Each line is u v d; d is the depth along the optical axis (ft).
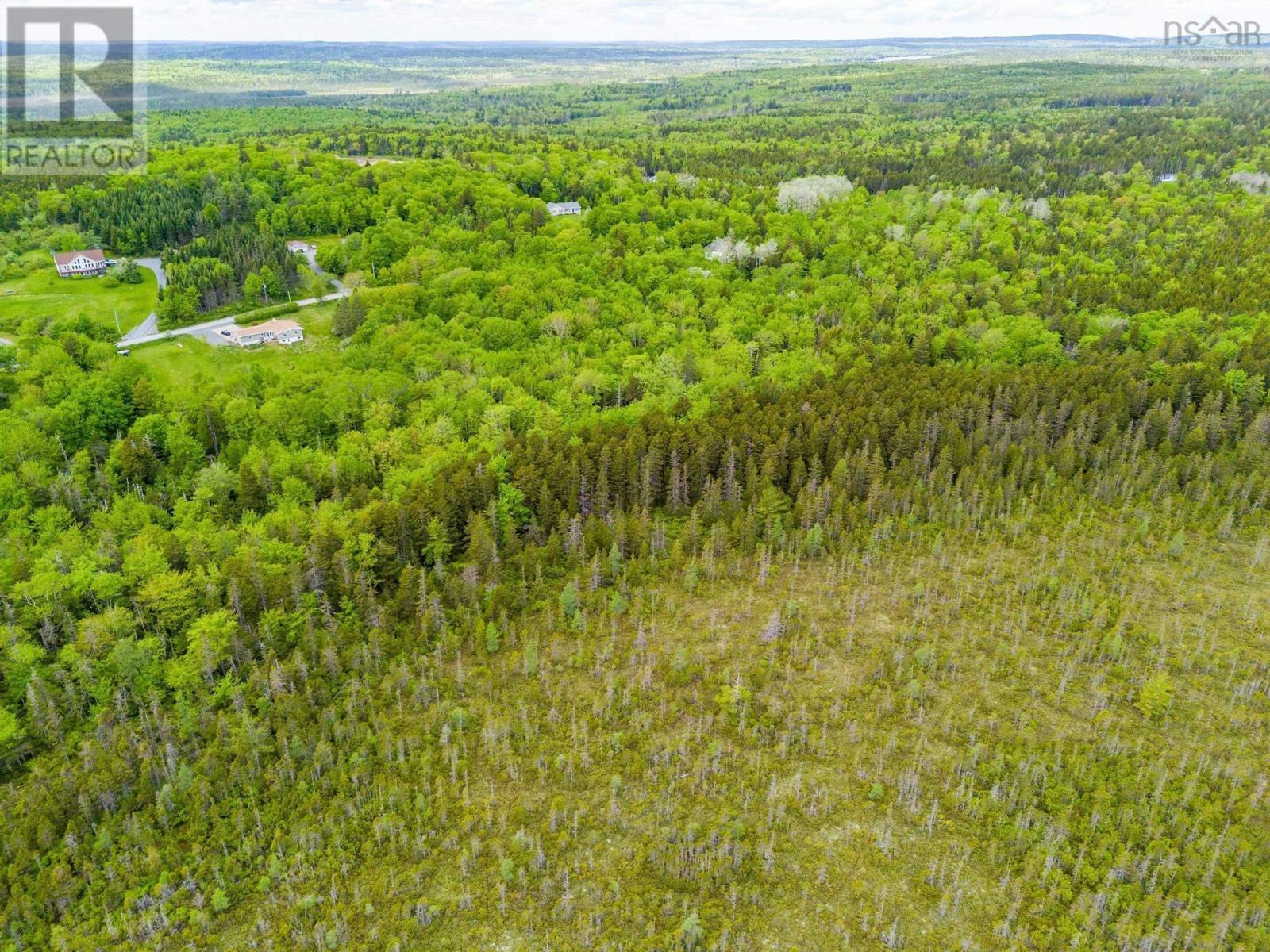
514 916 199.31
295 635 273.54
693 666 269.85
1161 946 183.83
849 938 191.83
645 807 224.94
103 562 297.12
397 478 358.43
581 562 322.14
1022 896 198.39
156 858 208.13
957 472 376.27
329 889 206.69
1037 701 255.50
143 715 246.06
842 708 254.06
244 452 387.14
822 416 398.42
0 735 231.09
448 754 241.35
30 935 194.70
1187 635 283.59
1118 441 380.99
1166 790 222.07
